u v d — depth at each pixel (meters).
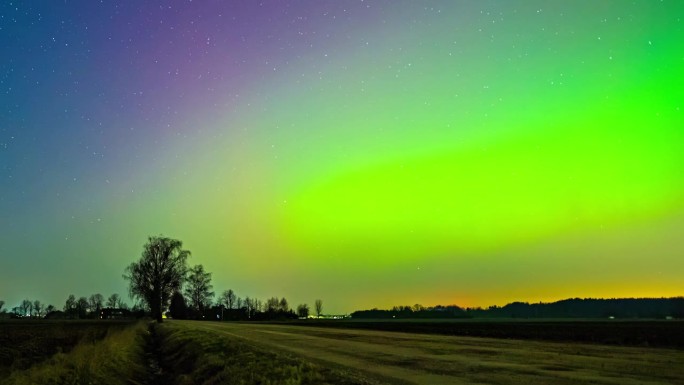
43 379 19.80
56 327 82.44
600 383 16.25
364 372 20.34
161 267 107.75
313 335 58.72
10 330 71.19
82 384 20.11
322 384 17.03
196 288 171.38
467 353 30.31
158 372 29.64
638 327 80.81
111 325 96.19
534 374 19.03
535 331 68.06
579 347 36.22
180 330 60.28
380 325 108.94
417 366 22.70
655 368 21.02
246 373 19.88
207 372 22.98
